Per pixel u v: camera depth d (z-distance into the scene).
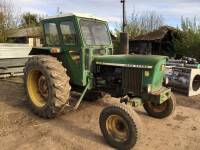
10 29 20.55
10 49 9.43
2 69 9.37
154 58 4.61
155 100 4.54
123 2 8.62
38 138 4.39
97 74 5.36
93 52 5.32
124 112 3.95
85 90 5.27
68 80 5.10
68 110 5.70
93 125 5.01
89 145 4.20
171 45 15.22
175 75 7.71
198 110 6.12
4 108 5.96
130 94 4.85
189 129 4.93
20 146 4.10
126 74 4.83
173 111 5.39
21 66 9.95
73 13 5.16
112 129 4.20
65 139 4.38
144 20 20.27
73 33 5.25
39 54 6.01
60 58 5.68
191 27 13.45
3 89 7.80
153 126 5.07
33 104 5.50
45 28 5.87
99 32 5.57
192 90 7.43
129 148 4.00
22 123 5.04
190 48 12.92
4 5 20.08
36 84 5.66
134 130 3.89
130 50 16.39
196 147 4.19
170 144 4.28
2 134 4.52
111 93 5.29
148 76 4.56
